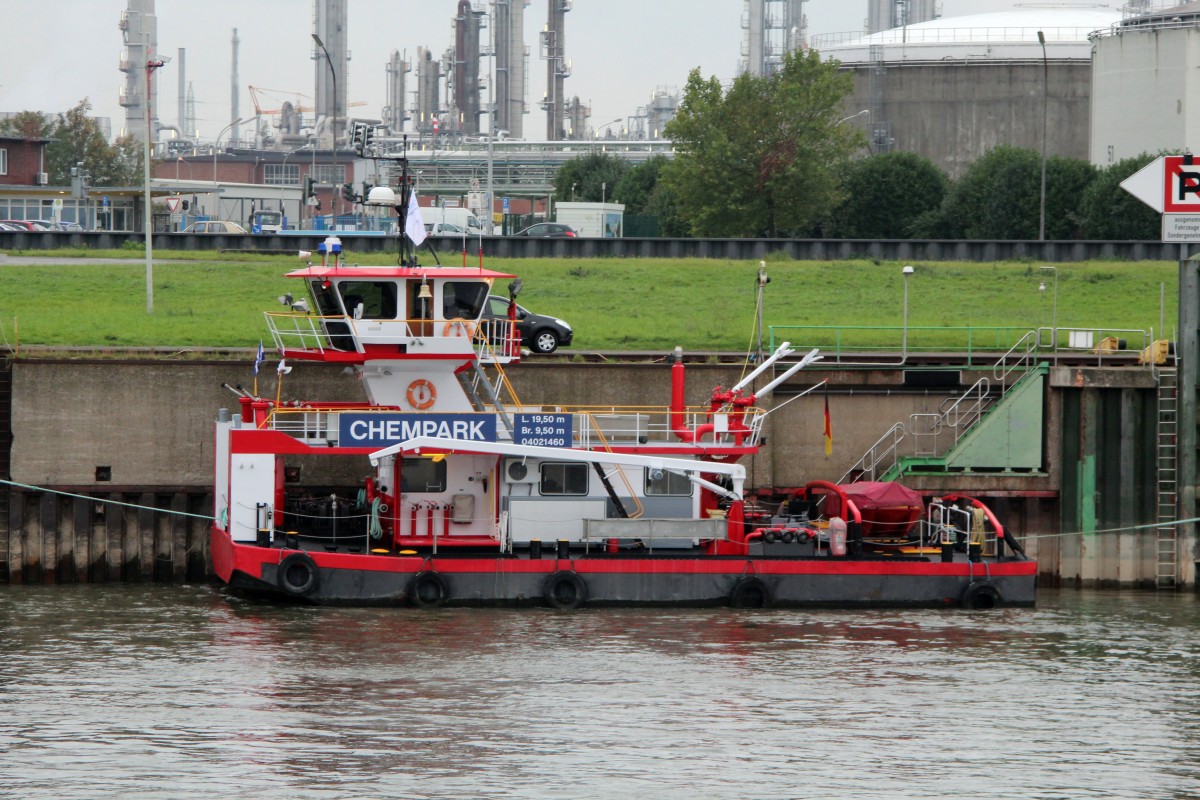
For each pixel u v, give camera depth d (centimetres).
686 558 10331
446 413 10506
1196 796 6781
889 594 10500
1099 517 12144
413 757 7106
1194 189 12250
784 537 10538
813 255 19412
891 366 12612
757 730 7606
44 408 11719
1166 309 16688
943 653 9281
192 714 7706
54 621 9812
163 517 11669
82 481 11769
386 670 8600
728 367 12525
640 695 8194
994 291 17438
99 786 6662
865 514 10662
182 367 11856
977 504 10981
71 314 14662
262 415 10469
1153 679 8750
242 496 10325
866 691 8375
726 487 10956
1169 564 12012
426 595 10200
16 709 7744
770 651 9206
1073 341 13800
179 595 10844
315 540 10681
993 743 7481
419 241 10869
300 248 19925
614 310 16162
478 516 10588
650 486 10738
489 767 6975
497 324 11150
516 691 8212
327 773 6875
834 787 6812
